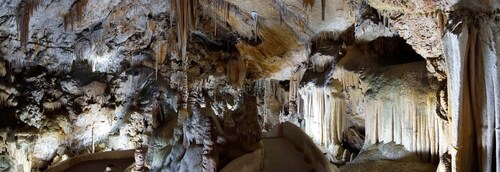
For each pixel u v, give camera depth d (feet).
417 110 32.58
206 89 63.87
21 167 48.24
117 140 58.54
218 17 55.21
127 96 62.23
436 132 30.96
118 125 60.49
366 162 34.30
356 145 42.88
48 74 55.93
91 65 60.49
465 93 24.95
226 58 63.46
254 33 54.13
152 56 63.31
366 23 39.09
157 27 57.77
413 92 32.89
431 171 30.09
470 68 24.77
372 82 37.24
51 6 46.96
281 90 67.77
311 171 26.61
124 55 62.08
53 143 52.95
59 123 53.31
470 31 24.47
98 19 52.31
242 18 51.44
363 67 39.42
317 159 26.86
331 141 42.98
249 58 59.88
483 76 24.57
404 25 30.94
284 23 48.44
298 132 30.42
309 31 47.78
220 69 63.16
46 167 52.65
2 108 48.52
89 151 58.90
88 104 57.77
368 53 41.06
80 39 56.18
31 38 51.08
